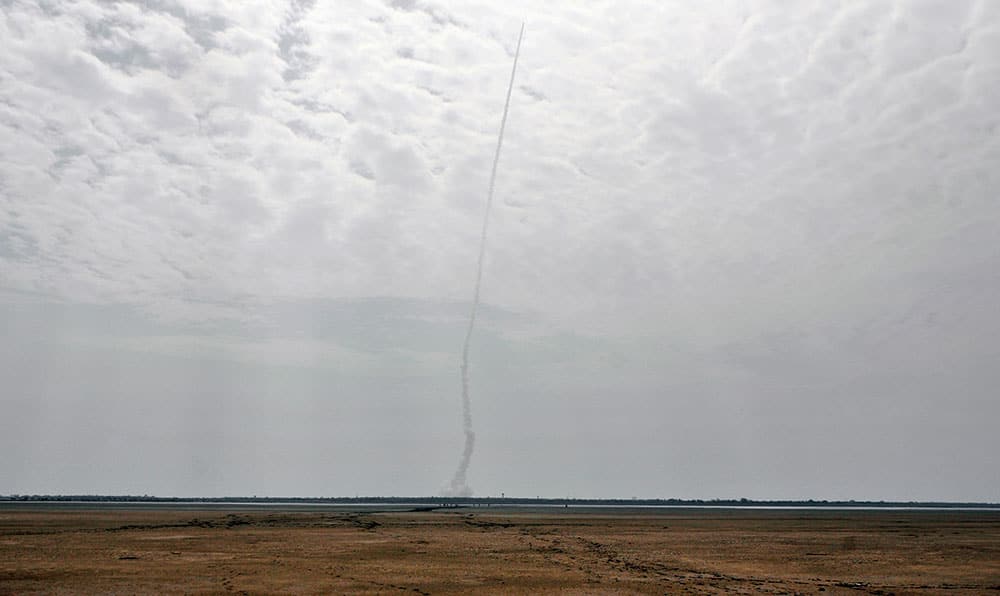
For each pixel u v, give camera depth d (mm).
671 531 113688
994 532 116188
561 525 129000
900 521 161375
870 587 53969
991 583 56344
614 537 99000
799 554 76938
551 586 51969
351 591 48312
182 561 62750
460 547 79812
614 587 51719
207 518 137500
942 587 54281
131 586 49125
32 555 66312
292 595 46375
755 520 162250
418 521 136625
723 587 52438
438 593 48375
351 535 94625
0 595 45750
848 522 154000
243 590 47906
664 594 48938
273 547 76125
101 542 80062
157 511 182000
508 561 66688
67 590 47531
